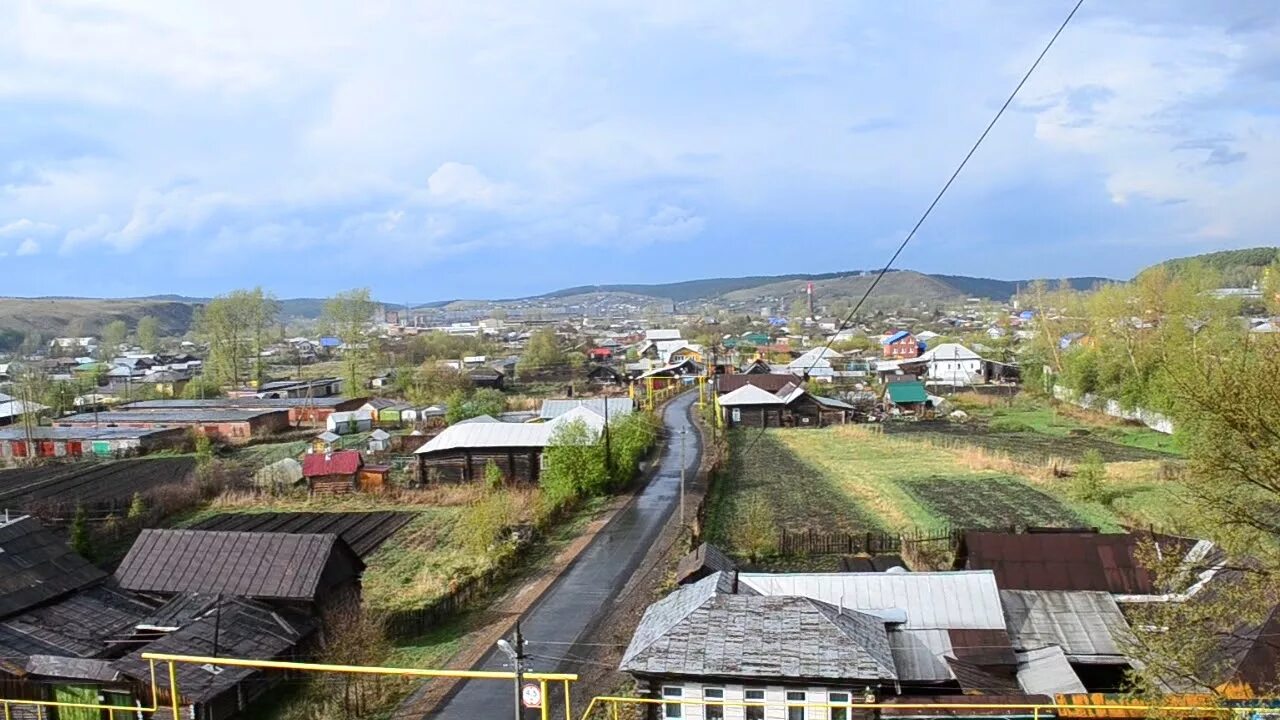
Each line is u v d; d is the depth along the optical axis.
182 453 83.25
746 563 44.91
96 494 64.75
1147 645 20.89
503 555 45.66
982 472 67.88
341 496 62.31
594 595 40.56
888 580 29.89
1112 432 85.81
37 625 29.59
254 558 34.38
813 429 93.50
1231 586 21.41
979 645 27.17
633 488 64.62
